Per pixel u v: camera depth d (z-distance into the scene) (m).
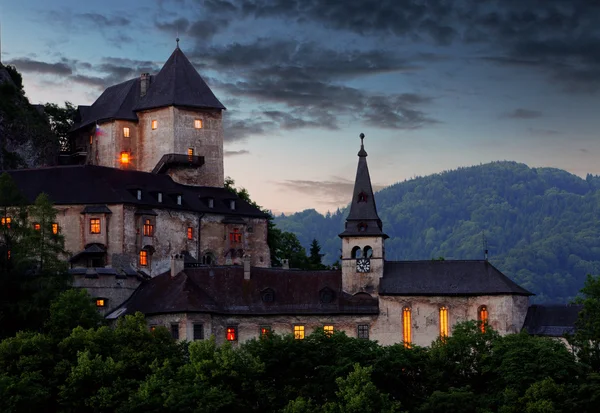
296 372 142.12
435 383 142.50
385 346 149.75
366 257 164.25
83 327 151.75
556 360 140.88
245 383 137.38
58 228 174.12
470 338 146.38
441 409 135.62
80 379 136.25
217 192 191.62
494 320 157.75
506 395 137.50
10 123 199.25
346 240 165.25
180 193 182.00
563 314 158.12
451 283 160.62
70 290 154.00
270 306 162.50
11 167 196.00
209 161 194.00
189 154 192.38
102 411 134.62
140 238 174.88
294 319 161.75
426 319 159.75
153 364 138.88
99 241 173.12
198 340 153.62
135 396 133.50
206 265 171.88
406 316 160.38
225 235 186.62
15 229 163.75
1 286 157.38
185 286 161.00
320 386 139.50
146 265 175.62
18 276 158.50
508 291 157.50
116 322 158.38
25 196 174.50
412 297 160.38
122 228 173.25
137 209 175.38
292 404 133.12
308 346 144.12
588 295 154.75
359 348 144.88
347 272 164.38
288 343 143.88
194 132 193.62
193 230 182.62
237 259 186.75
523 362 141.62
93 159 197.75
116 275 165.12
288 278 166.12
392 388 142.50
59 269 161.38
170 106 192.00
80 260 173.00
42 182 177.88
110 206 174.00
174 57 199.62
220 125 195.75
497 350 143.75
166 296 160.38
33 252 161.50
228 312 160.50
